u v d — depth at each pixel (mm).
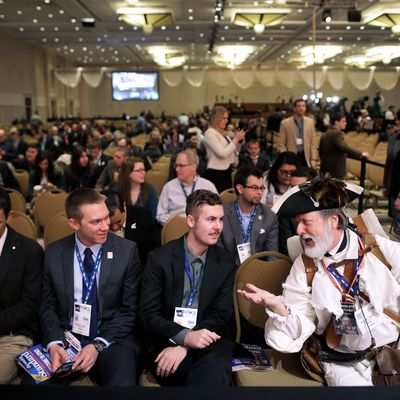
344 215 1849
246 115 26047
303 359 1986
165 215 4117
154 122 19891
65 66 30031
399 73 20453
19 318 2223
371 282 1851
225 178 5445
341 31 18297
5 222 2271
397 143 4820
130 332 2295
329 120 17438
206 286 2203
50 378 2002
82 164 6121
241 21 16141
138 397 832
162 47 25094
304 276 1934
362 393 860
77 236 2287
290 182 3625
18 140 10539
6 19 17766
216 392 850
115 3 15539
